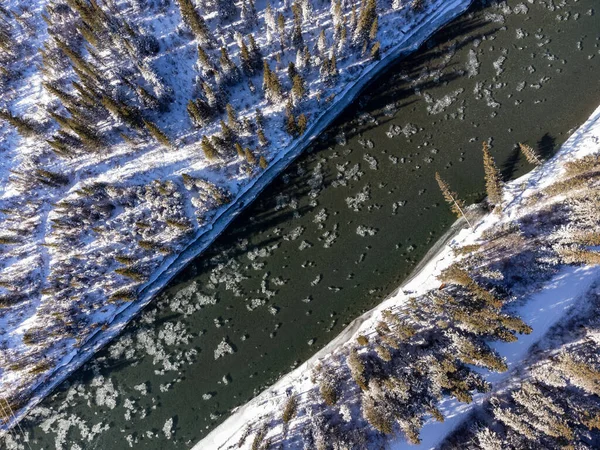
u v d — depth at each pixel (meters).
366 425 47.16
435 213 52.56
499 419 44.47
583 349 45.47
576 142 51.72
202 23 51.50
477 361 43.50
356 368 44.72
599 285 47.25
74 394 52.53
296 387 50.12
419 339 47.41
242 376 51.72
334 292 52.19
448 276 45.16
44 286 52.09
